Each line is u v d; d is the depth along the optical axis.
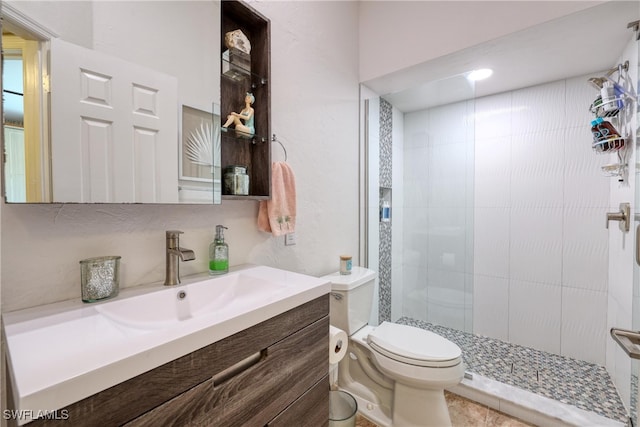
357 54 1.97
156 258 0.94
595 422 1.35
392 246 2.24
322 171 1.65
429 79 1.93
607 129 1.50
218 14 1.08
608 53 1.61
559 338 2.00
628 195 1.47
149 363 0.51
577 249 1.94
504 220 2.21
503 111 2.20
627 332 0.94
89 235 0.80
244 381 0.69
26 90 0.68
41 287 0.72
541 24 1.34
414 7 1.74
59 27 0.74
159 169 0.92
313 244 1.59
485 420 1.45
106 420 0.46
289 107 1.41
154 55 0.92
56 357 0.49
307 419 0.89
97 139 0.80
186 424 0.57
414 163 2.13
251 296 0.99
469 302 2.00
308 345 0.90
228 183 1.11
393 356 1.35
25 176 0.68
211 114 1.06
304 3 1.51
